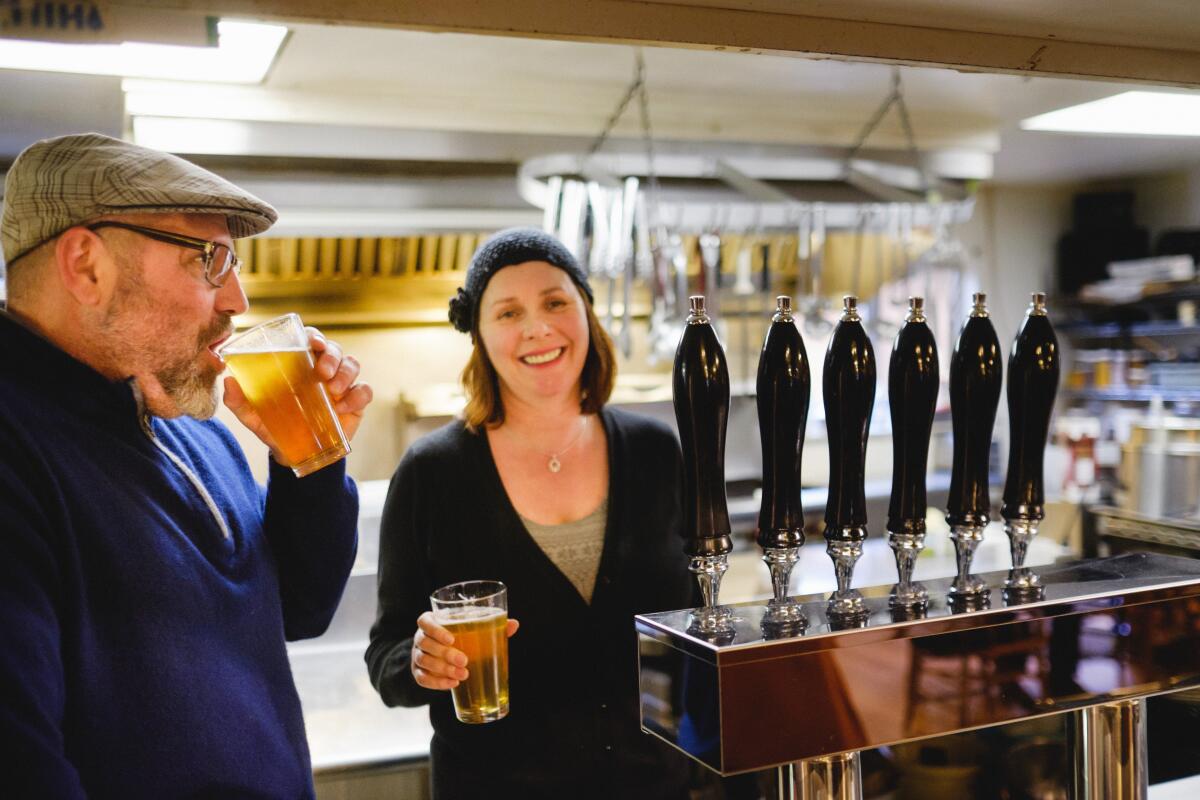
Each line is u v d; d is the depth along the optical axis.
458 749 1.42
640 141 2.78
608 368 1.55
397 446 3.44
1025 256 4.54
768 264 3.20
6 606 0.79
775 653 0.77
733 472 3.64
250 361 1.05
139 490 1.02
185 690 0.98
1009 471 0.97
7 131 1.82
